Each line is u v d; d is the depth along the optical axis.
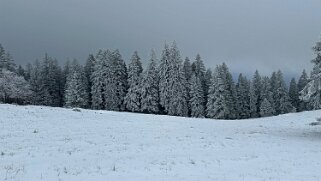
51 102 93.75
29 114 40.06
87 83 92.62
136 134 32.62
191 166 19.34
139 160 20.41
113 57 86.00
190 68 96.06
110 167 18.05
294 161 22.27
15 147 22.75
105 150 23.42
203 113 85.31
